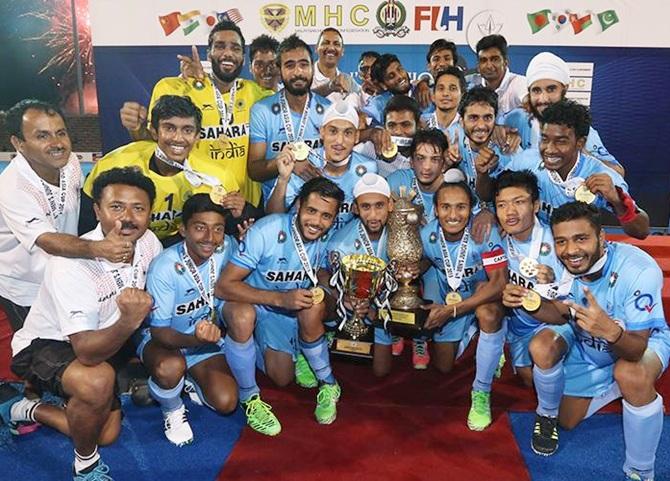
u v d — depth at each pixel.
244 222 3.19
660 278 2.37
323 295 2.75
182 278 2.67
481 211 3.02
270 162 3.57
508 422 2.80
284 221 2.88
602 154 3.63
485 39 3.97
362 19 4.45
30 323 2.58
